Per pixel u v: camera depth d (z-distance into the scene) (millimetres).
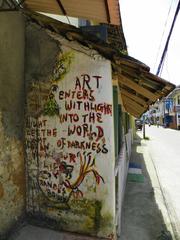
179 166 12727
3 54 3777
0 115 3746
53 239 4086
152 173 10984
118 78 4871
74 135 4230
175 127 53188
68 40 4121
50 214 4387
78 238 4148
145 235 5156
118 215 4926
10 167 4000
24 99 4410
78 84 4172
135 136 31969
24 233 4164
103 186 4148
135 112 13398
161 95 5039
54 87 4277
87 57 4109
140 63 3660
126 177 9617
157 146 21797
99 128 4125
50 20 3875
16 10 3631
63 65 4219
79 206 4250
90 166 4188
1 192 3781
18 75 4195
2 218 3809
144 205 6906
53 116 4309
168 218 6090
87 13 4164
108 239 4141
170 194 8164
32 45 4352
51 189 4371
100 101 4094
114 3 3459
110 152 4121
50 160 4355
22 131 4379
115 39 7328
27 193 4496
